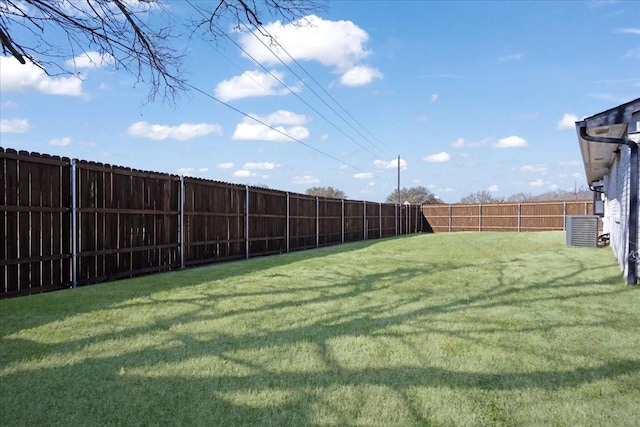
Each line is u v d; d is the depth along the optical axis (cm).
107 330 348
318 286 565
